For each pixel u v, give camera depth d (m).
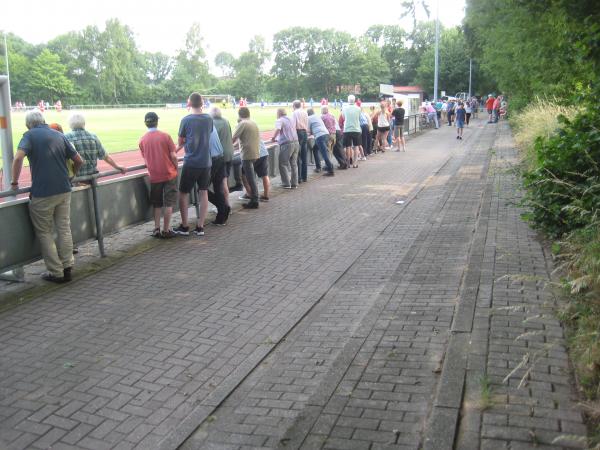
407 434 3.45
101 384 4.35
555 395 3.66
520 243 7.22
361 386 4.05
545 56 11.05
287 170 13.28
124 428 3.78
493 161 16.56
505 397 3.66
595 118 7.58
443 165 16.94
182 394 4.19
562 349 4.29
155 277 6.91
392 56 125.81
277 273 6.99
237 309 5.83
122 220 8.21
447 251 7.47
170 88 122.69
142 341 5.11
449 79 82.12
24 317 5.71
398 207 10.81
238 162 11.43
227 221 10.02
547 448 3.13
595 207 6.31
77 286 6.64
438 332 4.93
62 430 3.76
